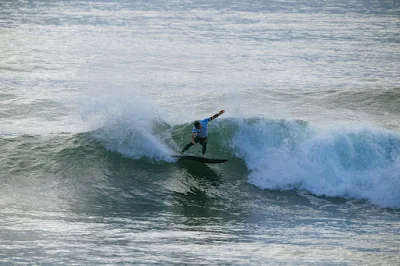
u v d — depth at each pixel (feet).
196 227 133.80
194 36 529.45
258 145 176.96
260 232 130.93
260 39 523.29
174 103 247.91
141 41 488.44
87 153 174.70
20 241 118.32
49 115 227.20
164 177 165.99
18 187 153.89
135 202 150.82
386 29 611.88
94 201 149.48
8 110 233.96
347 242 124.06
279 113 239.30
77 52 419.13
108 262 107.76
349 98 269.44
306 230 132.87
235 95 273.95
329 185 158.92
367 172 160.35
